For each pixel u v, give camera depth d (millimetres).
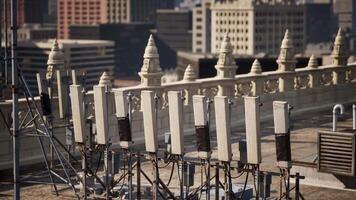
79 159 72312
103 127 59188
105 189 60750
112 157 60219
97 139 59844
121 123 57844
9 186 65250
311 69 107188
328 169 63281
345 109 106688
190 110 88875
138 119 82438
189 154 75750
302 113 103250
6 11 64562
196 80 90062
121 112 57781
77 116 60062
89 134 65125
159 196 59906
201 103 54969
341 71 113125
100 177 65562
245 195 60812
